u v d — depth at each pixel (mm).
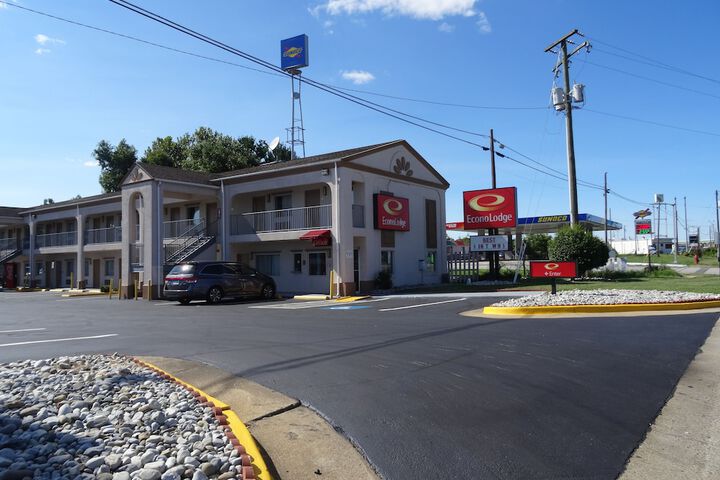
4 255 41312
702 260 50844
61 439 4289
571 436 4738
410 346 9070
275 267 27375
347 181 23484
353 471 4215
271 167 27469
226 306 19469
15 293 34750
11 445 4141
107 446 4203
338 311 15898
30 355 8852
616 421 5078
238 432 4766
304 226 25297
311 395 6266
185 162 46688
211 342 10195
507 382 6523
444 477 4027
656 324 10562
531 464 4191
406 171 27906
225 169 45312
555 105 25000
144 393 5957
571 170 25047
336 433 5047
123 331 12156
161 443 4359
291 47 38719
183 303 21438
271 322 13359
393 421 5297
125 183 27172
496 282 26844
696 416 5152
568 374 6797
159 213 25719
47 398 5520
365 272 24531
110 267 35438
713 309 12633
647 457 4277
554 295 15328
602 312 12859
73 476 3568
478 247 27188
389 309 16000
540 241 56156
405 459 4383
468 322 12023
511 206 26922
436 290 24000
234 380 7043
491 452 4449
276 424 5344
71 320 15039
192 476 3703
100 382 6180
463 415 5387
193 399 5762
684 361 7328
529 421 5145
